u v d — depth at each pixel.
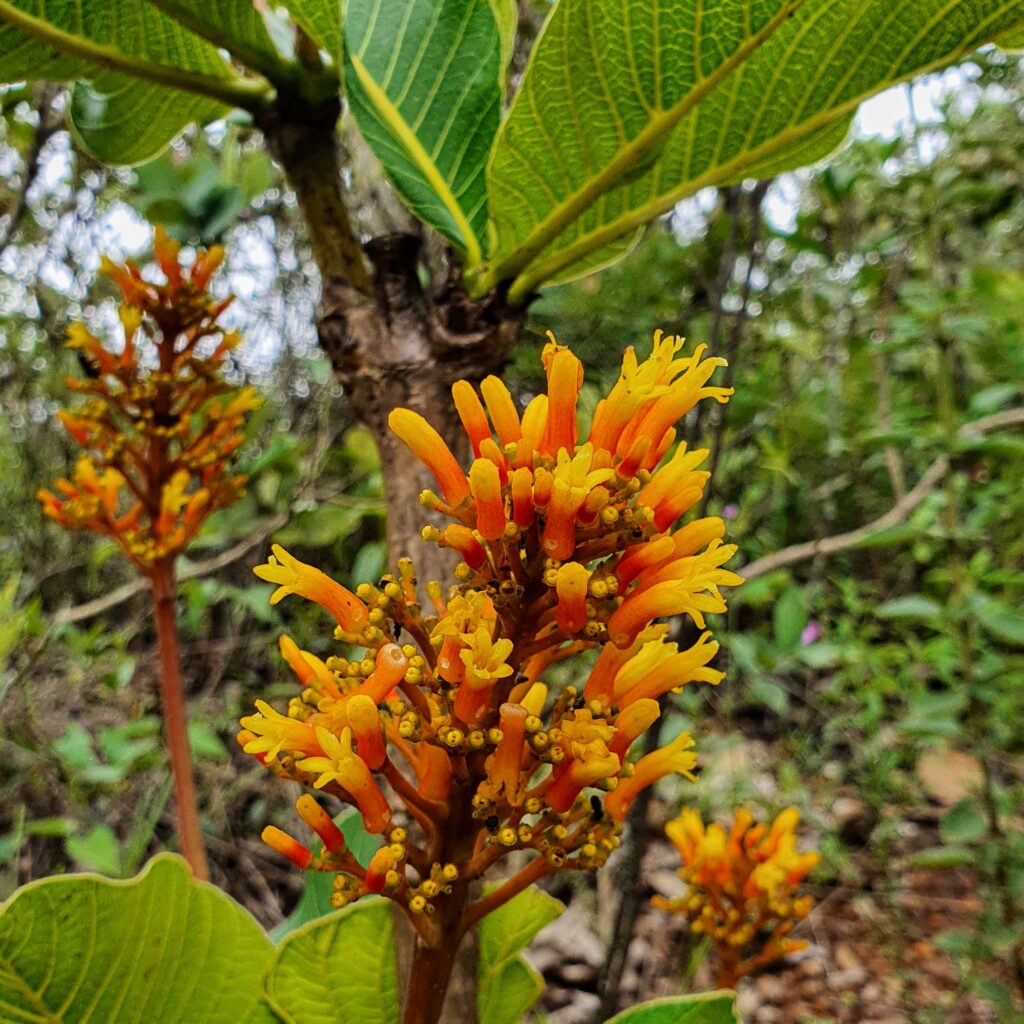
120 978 0.17
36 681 0.72
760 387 0.82
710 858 0.30
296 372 0.86
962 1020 0.60
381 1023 0.18
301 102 0.21
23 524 0.80
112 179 0.72
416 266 0.21
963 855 0.53
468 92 0.20
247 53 0.21
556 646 0.16
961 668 0.57
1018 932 0.50
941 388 0.54
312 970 0.18
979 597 0.53
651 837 0.74
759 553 0.69
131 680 0.77
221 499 0.34
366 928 0.18
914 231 0.60
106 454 0.32
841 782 0.83
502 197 0.20
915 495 0.63
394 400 0.20
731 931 0.30
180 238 0.33
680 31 0.18
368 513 0.54
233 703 0.73
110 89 0.23
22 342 0.81
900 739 0.71
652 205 0.21
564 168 0.19
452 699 0.15
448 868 0.15
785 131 0.20
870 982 0.64
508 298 0.21
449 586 0.19
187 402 0.33
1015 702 0.63
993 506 0.57
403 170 0.20
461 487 0.16
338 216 0.21
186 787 0.33
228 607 0.86
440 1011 0.16
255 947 0.18
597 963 0.62
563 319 0.81
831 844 0.64
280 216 0.82
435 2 0.20
